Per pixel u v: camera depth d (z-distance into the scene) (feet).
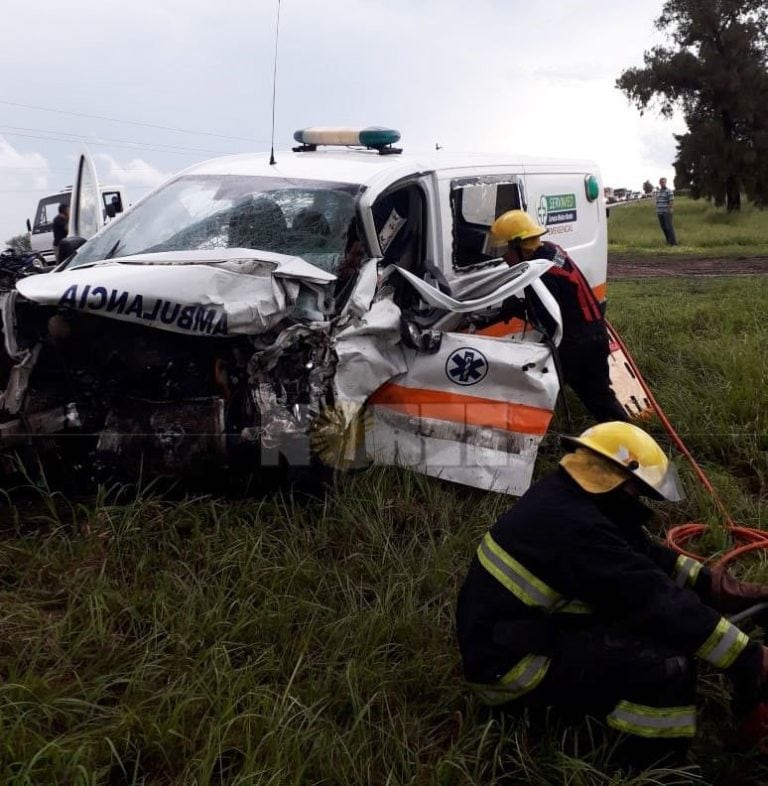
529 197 22.58
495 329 19.71
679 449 19.43
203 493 15.65
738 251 74.43
